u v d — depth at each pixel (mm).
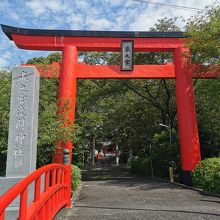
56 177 8930
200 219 8789
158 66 19531
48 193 6785
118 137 43250
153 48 19516
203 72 19297
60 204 9047
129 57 19234
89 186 20562
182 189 17594
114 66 19281
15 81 9594
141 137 38125
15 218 6930
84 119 29719
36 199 5914
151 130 36594
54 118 15844
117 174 37156
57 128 15234
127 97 33438
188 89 19156
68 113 16922
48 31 19047
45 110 15484
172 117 29625
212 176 15719
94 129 35625
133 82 28422
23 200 4785
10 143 9234
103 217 9148
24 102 9461
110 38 19328
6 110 13945
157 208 10758
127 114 35062
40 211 6031
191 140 18766
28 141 9266
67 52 18953
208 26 17734
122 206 11312
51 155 16422
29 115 9398
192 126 18875
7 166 9102
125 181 24891
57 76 18344
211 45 17484
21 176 8859
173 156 26047
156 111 34000
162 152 27250
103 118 34562
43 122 14906
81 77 19094
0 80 15273
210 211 10031
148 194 15320
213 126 23406
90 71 19141
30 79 9617
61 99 17125
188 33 18406
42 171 6047
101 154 79500
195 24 18484
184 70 19266
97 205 11648
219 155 23656
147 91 29141
